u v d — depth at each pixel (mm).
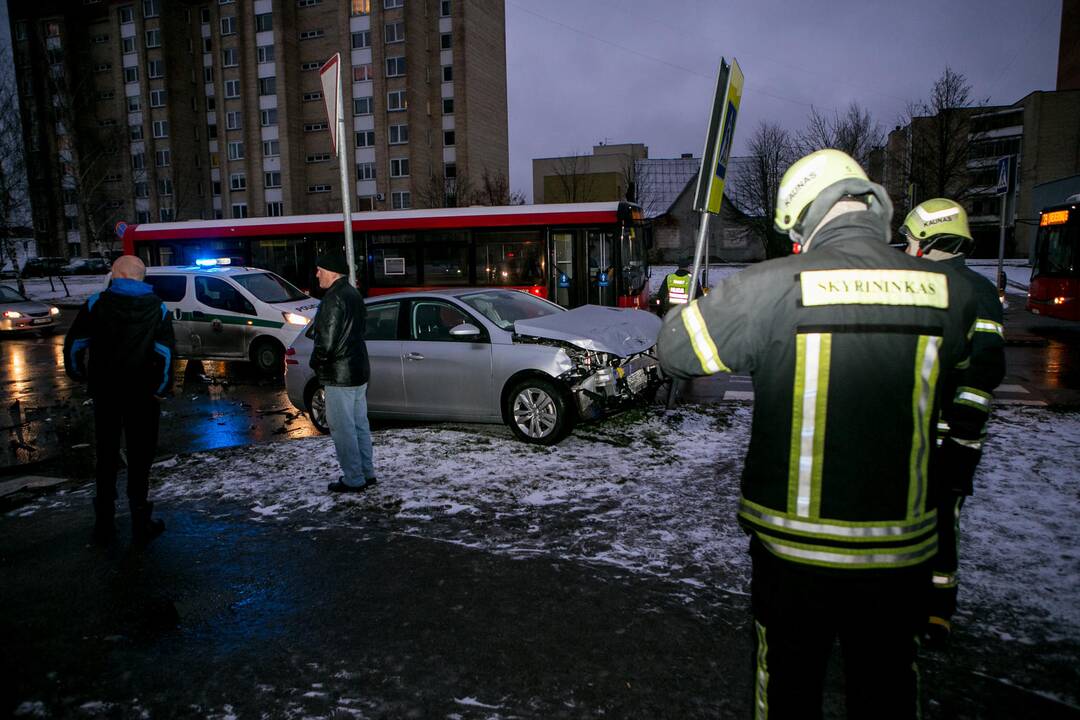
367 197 52594
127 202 58031
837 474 1554
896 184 42875
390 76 50312
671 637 2967
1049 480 4758
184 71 58031
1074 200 13945
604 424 6820
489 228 13617
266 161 54000
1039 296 14617
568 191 54594
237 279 12078
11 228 35812
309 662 2889
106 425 4309
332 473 5504
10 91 37938
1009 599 3170
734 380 10055
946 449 2586
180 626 3219
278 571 3750
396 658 2889
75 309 27359
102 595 3559
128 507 4922
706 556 3748
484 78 55000
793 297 1601
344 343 4844
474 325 6840
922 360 1562
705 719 2459
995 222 52844
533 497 4793
